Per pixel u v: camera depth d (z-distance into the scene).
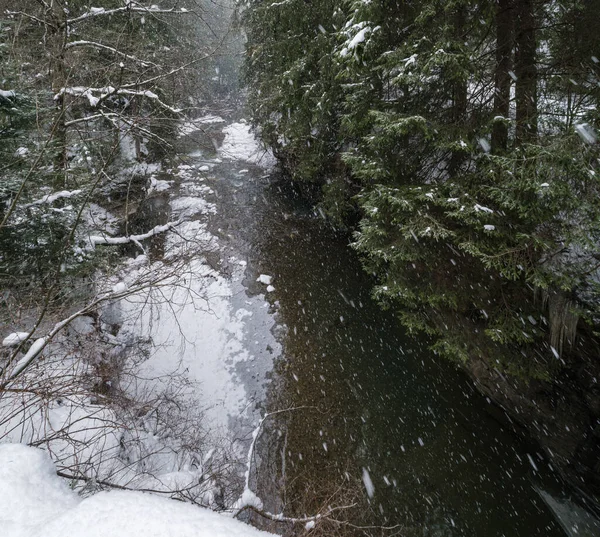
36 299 5.47
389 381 9.16
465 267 6.94
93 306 4.72
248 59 18.05
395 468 7.29
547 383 6.85
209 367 9.37
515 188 5.24
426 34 6.19
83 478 3.36
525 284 6.44
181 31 14.54
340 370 9.47
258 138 21.34
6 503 1.77
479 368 8.19
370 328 10.80
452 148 6.32
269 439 7.73
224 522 1.69
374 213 6.96
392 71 7.20
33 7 8.26
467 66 5.63
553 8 6.21
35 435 4.52
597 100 5.45
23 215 6.00
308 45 11.54
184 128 12.14
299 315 11.17
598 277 5.27
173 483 5.23
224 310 11.14
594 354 5.85
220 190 17.69
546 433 7.01
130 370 7.35
